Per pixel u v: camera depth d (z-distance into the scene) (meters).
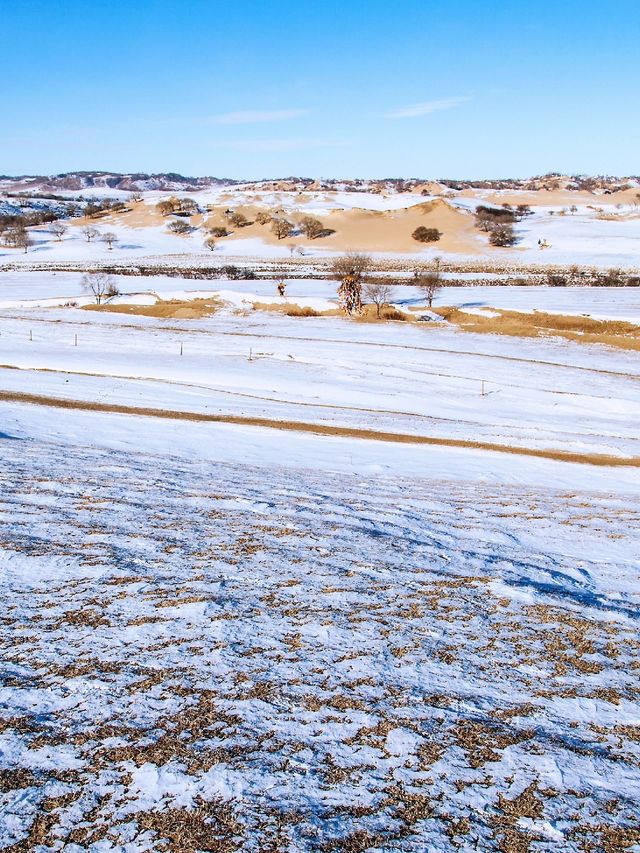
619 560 9.73
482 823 3.68
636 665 5.83
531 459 21.53
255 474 15.97
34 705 4.67
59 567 7.39
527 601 7.32
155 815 3.65
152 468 15.45
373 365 37.38
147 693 4.86
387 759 4.20
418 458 20.88
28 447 17.34
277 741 4.34
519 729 4.64
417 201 184.00
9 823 3.58
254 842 3.47
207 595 6.75
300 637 5.91
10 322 52.06
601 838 3.61
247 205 180.75
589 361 39.25
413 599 7.10
